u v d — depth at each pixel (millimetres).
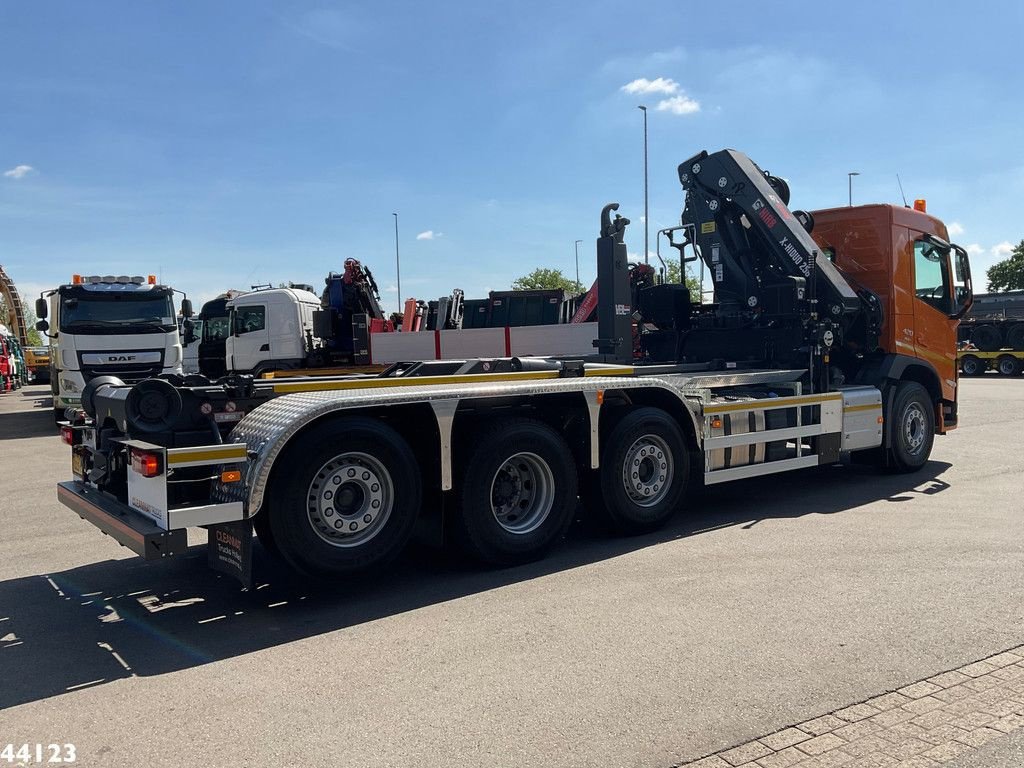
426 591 5168
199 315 20000
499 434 5496
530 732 3203
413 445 5461
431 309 21219
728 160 8805
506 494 5738
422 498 5367
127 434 4965
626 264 8883
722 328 9172
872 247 8906
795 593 4863
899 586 4965
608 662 3883
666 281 10008
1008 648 3982
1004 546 5871
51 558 6180
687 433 6902
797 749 3037
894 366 8750
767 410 7422
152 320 16953
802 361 8297
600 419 6273
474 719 3328
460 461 5434
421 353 17812
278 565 5902
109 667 4012
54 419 18719
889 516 6934
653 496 6512
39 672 3959
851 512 7133
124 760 3070
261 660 4066
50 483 9750
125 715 3461
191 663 4047
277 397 5230
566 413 6105
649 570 5449
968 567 5348
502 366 6773
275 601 5051
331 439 4777
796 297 8047
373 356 17734
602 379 6234
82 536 6906
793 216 8508
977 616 4426
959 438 12172
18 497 8789
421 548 6289
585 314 19250
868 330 8711
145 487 4680
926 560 5535
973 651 3945
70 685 3797
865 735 3135
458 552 5668
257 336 17109
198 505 4711
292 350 16984
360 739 3186
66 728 3348
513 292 21016
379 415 5176
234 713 3455
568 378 6418
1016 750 3008
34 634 4504
